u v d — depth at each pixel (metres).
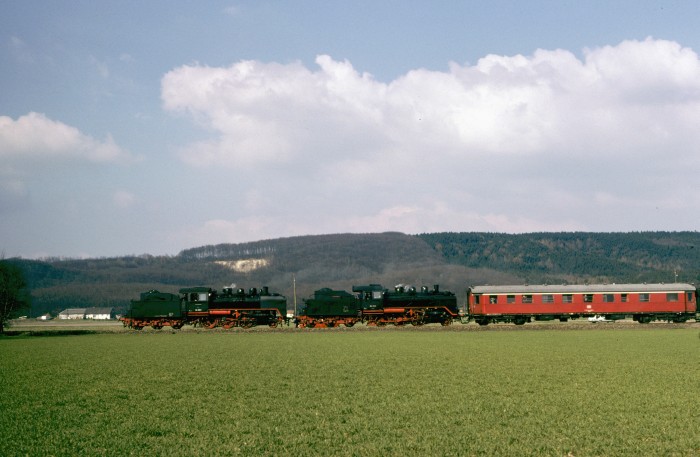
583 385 31.50
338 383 32.88
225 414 25.20
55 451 19.89
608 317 77.00
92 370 39.59
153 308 80.56
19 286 89.81
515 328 72.94
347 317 78.50
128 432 22.36
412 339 60.38
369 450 19.62
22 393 30.84
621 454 19.02
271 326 81.69
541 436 21.19
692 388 30.45
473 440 20.72
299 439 21.03
